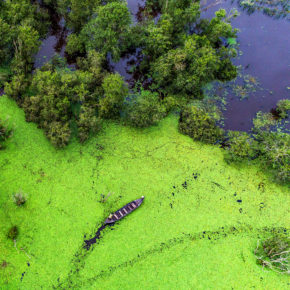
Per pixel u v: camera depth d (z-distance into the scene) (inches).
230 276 1237.1
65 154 1453.0
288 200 1453.0
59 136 1391.5
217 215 1381.6
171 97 1684.3
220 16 1791.3
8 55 1706.4
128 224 1311.5
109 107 1535.4
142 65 1841.8
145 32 1755.7
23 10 1708.9
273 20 2317.9
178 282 1206.9
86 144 1502.2
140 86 1790.1
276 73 1966.0
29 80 1617.9
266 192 1464.1
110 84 1437.0
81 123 1461.6
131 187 1409.9
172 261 1247.5
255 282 1234.6
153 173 1460.4
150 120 1551.4
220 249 1295.5
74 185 1378.0
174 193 1417.3
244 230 1355.8
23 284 1146.0
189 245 1293.1
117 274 1198.9
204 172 1494.8
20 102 1566.2
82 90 1473.9
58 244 1232.8
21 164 1397.6
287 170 1427.2
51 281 1162.0
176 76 1694.1
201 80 1710.1
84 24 1845.5
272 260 1249.4
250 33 2198.6
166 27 1718.8
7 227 1238.9
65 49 1899.6
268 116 1747.0
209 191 1440.7
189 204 1395.2
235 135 1590.8
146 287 1186.6
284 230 1373.0
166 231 1315.2
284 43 2158.0
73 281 1170.6
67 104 1440.7
